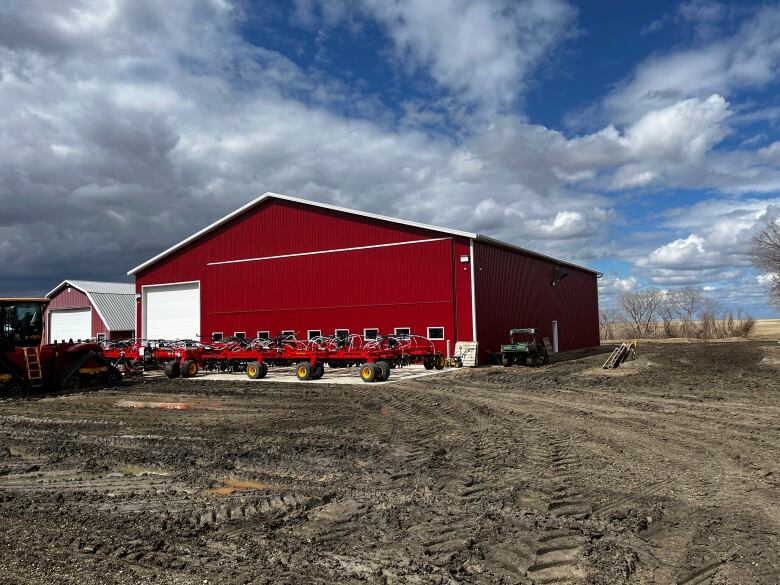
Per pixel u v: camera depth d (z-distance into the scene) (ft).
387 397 49.57
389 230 86.02
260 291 97.30
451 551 16.80
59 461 29.12
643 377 62.95
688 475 24.47
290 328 93.86
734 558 16.16
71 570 15.76
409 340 77.87
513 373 70.23
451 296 80.84
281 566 15.87
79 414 44.21
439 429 35.32
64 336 138.10
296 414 41.86
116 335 128.67
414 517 19.69
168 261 108.27
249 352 71.82
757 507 20.33
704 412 40.01
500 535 17.97
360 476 25.12
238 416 41.63
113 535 18.43
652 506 20.52
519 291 94.89
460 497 21.88
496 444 30.81
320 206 91.50
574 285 121.60
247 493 22.88
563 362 86.69
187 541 17.85
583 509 20.38
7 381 55.52
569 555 16.46
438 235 82.17
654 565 15.81
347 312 88.74
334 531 18.54
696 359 84.17
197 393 55.57
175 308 107.45
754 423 35.83
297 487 23.57
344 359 67.21
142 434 35.65
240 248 99.81
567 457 27.84
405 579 15.05
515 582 14.84
